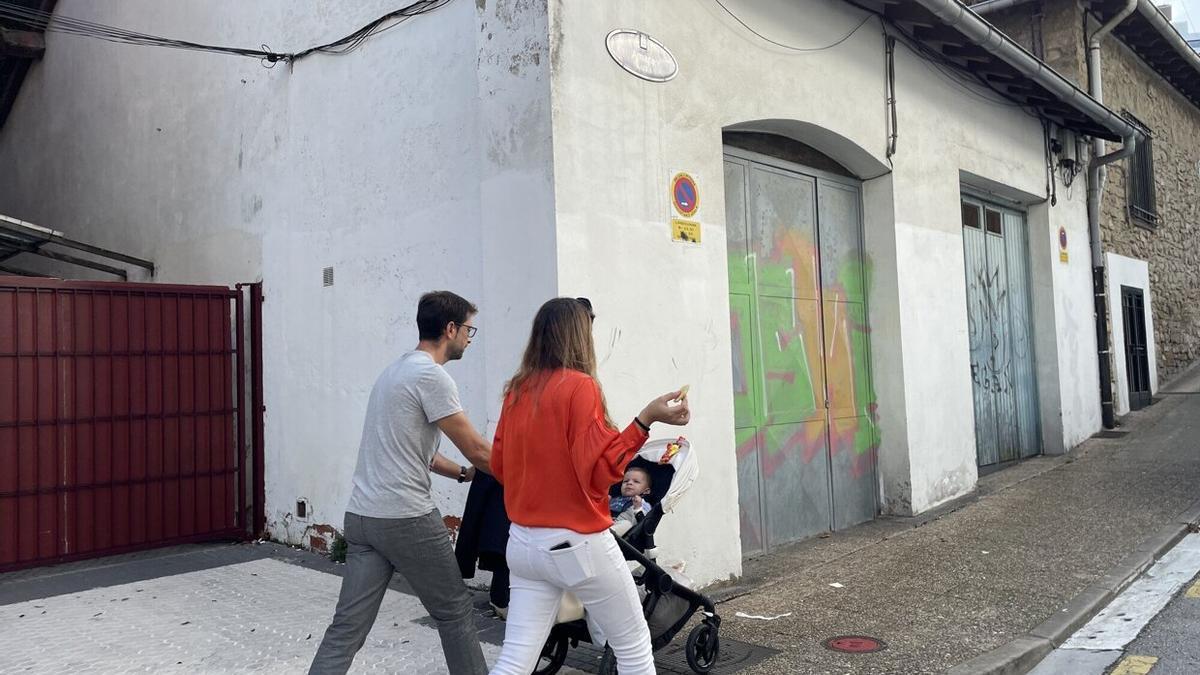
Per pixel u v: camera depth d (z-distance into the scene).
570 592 3.16
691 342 5.81
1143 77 14.52
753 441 6.75
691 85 5.99
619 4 5.51
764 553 6.73
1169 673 4.25
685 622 4.12
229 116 8.14
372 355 6.49
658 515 4.19
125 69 9.84
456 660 3.73
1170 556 6.44
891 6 7.88
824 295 7.70
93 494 6.94
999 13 12.72
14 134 12.51
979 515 7.88
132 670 4.38
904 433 8.03
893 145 8.05
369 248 6.55
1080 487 8.80
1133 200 13.88
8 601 5.76
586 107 5.24
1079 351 11.66
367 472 3.63
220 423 7.69
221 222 8.21
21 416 6.64
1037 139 11.05
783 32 6.86
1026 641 4.64
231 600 5.65
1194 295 16.28
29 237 8.64
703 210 6.00
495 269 5.34
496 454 3.35
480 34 5.50
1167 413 12.64
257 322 7.71
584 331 3.29
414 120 6.18
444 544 3.68
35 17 11.40
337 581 6.08
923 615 5.14
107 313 7.12
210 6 8.37
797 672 4.27
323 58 7.04
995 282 10.47
